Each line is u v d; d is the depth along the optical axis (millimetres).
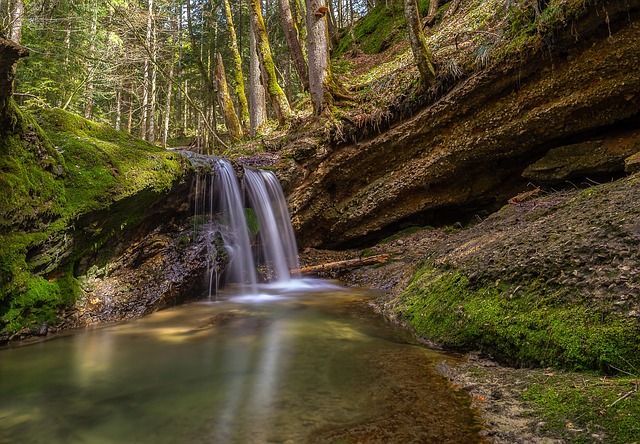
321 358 3311
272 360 3318
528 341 2746
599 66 5680
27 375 3109
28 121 3926
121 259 5324
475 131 7230
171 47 18016
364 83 10766
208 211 6836
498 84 6719
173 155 5902
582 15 5535
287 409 2398
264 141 11211
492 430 1974
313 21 9773
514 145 6902
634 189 3641
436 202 8172
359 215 8688
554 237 3455
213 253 6430
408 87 8078
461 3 12547
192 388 2814
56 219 4164
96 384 2932
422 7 15344
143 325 4633
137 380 2998
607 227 3102
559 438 1778
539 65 6238
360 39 18031
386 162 8516
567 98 6078
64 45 12133
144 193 5082
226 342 3912
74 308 4492
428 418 2168
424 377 2771
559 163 6430
